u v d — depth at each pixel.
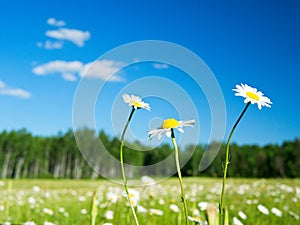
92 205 2.14
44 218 4.80
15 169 50.81
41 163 50.34
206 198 6.82
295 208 5.74
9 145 51.72
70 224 4.45
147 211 3.67
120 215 3.55
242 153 36.16
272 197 7.13
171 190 7.52
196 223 1.51
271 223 4.23
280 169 37.69
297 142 38.78
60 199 7.98
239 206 5.71
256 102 1.27
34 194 9.23
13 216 4.69
